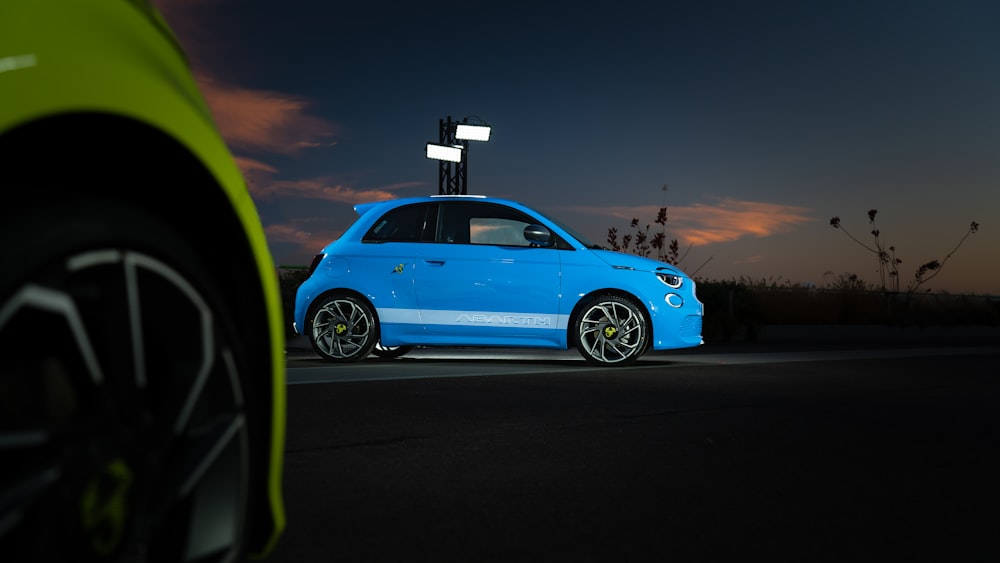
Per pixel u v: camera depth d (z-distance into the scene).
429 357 10.96
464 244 9.77
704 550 2.99
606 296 9.62
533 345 9.70
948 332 23.41
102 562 1.36
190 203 1.68
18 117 1.21
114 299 1.39
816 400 6.91
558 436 5.07
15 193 1.28
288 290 14.48
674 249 22.56
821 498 3.77
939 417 6.23
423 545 2.95
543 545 2.99
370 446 4.64
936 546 3.12
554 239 9.77
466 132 19.08
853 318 21.88
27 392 1.30
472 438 4.94
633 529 3.22
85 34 1.38
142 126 1.43
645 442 4.95
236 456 1.66
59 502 1.29
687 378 8.31
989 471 4.44
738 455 4.65
